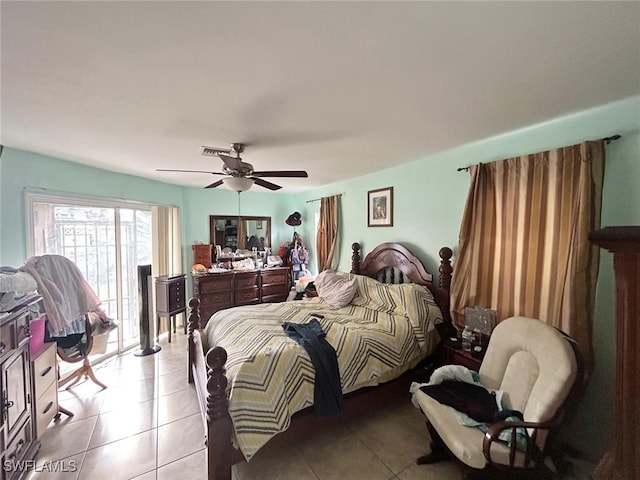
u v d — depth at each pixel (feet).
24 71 4.57
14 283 6.26
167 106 5.89
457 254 8.49
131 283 13.03
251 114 6.31
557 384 4.67
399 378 8.11
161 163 10.56
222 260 17.10
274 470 6.08
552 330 5.42
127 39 3.81
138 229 13.41
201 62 4.37
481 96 5.58
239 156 9.24
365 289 10.77
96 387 9.42
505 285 7.54
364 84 5.08
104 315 9.74
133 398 8.78
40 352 6.84
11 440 5.43
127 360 11.59
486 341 7.64
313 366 6.57
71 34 3.68
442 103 5.87
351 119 6.64
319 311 9.96
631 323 1.94
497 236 7.75
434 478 5.89
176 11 3.30
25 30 3.58
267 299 17.35
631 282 1.94
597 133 6.15
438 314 8.92
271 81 4.96
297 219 18.12
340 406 6.60
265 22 3.51
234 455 5.63
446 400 5.87
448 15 3.42
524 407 5.37
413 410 8.19
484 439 4.64
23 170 8.90
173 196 15.16
